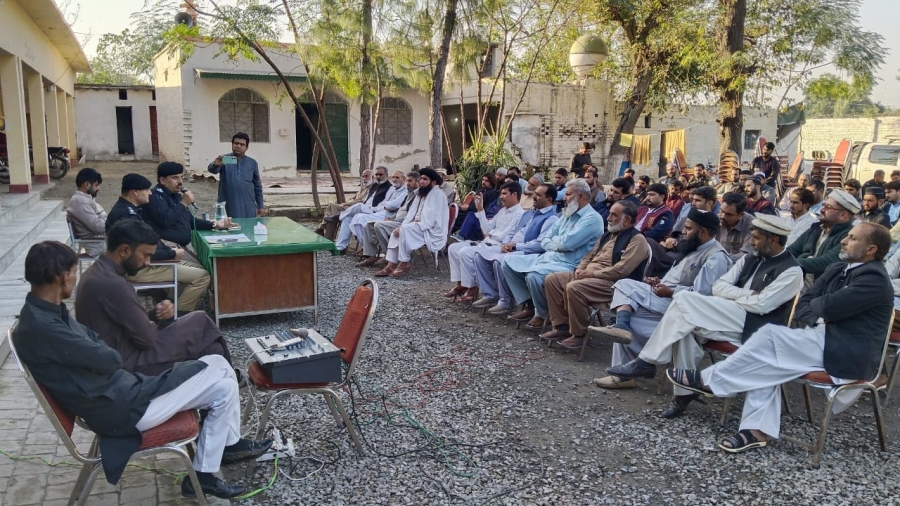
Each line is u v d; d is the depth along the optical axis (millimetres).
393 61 12578
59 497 3191
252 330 6090
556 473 3602
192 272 5668
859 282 3678
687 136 23562
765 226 4160
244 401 4418
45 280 2645
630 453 3844
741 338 4207
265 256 6059
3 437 3760
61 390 2678
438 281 8227
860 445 3969
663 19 17547
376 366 5188
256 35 10406
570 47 19766
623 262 5293
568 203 6137
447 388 4781
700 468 3670
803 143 31484
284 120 19578
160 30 11195
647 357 4414
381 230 8734
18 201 10508
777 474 3604
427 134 21828
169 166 6082
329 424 4121
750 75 15469
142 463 3588
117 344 3291
